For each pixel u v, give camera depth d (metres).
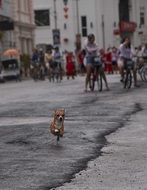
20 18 56.69
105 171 8.56
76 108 16.77
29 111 16.61
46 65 40.66
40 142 11.12
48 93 23.98
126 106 16.94
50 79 37.47
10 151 10.30
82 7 71.75
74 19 71.38
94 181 7.99
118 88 24.78
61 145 10.77
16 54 46.22
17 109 17.33
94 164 9.04
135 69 25.31
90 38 23.66
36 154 9.96
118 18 73.88
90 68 23.58
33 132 12.33
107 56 47.09
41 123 13.78
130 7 76.75
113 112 15.55
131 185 7.72
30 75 49.44
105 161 9.25
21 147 10.67
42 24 71.38
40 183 7.94
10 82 42.06
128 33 74.88
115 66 47.72
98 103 18.06
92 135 11.77
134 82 25.38
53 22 71.19
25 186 7.79
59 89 26.52
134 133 11.95
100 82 23.72
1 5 50.47
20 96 23.09
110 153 9.89
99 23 72.00
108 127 12.83
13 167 8.98
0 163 9.30
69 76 41.38
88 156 9.67
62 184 7.87
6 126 13.45
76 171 8.61
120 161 9.22
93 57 23.67
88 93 22.62
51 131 11.26
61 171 8.62
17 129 12.87
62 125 11.22
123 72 25.48
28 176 8.37
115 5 73.56
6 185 7.87
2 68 42.78
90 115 15.02
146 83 27.91
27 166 9.03
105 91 23.31
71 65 39.91
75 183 7.91
